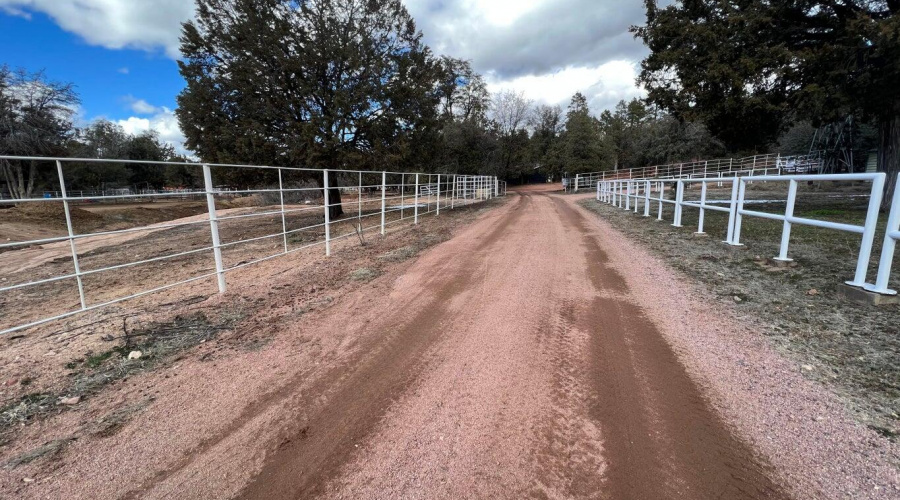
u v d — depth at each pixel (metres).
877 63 9.48
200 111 13.69
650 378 2.73
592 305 4.19
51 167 37.06
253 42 13.52
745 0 10.54
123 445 2.24
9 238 18.14
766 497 1.75
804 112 10.66
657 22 12.48
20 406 2.65
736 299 4.17
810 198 15.83
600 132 58.62
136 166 58.72
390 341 3.49
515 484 1.87
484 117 44.94
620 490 1.81
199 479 1.98
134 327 4.03
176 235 14.70
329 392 2.71
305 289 5.25
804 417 2.25
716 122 12.55
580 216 13.23
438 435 2.23
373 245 8.69
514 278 5.32
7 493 1.92
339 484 1.92
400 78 15.88
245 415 2.48
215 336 3.74
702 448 2.06
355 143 16.27
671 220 10.84
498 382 2.75
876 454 1.95
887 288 3.86
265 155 14.03
